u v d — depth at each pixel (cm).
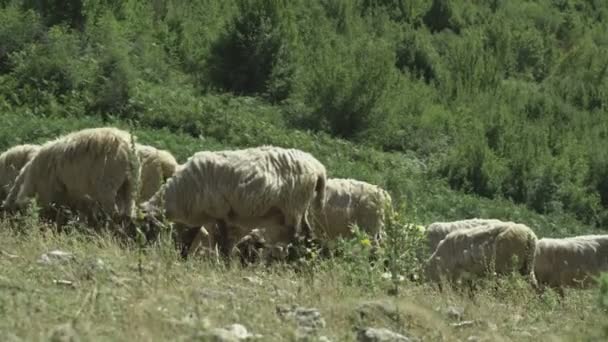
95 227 3925
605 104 14612
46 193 4097
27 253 2819
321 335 2202
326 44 13225
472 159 11125
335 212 4766
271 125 10525
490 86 14025
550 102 13838
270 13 12231
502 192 11081
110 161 4009
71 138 4078
